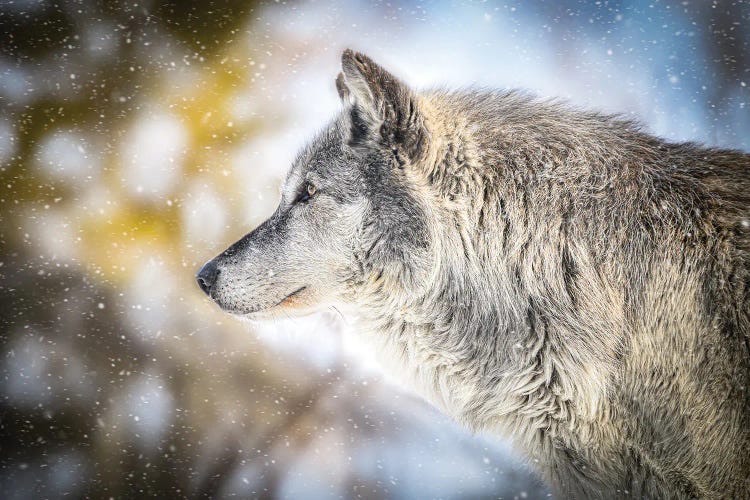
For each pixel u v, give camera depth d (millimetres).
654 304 5438
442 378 6293
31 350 13117
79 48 18234
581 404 5586
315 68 18734
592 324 5535
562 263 5660
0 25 18547
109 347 13211
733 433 5152
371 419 11352
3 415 12039
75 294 14289
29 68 18141
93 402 12273
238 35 18938
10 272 14680
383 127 6062
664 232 5512
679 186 5672
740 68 17250
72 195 16125
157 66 18297
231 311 6797
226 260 6785
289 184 6746
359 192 6266
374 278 6320
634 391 5484
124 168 16625
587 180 5777
